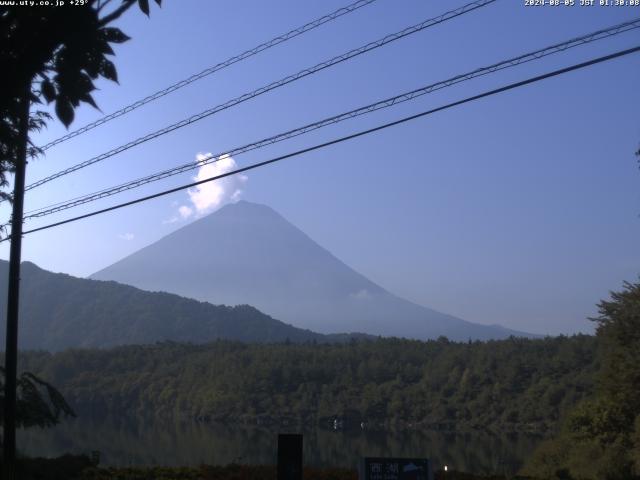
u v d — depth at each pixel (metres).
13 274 15.88
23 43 5.53
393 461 10.33
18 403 18.80
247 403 92.62
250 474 15.39
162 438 64.62
